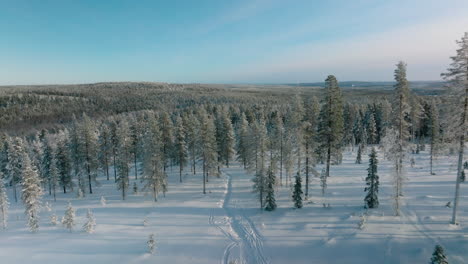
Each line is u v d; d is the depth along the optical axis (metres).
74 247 26.59
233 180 47.22
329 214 27.45
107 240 27.64
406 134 27.03
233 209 33.94
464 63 19.67
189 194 40.91
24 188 31.97
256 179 32.31
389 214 25.47
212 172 43.12
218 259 23.11
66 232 30.39
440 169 40.91
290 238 24.53
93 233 29.48
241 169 54.50
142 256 24.14
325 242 22.78
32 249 26.84
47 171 47.41
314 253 21.91
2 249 27.27
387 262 19.44
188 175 50.72
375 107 76.94
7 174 55.31
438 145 38.44
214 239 26.52
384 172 40.53
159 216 33.31
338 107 34.94
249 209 33.06
